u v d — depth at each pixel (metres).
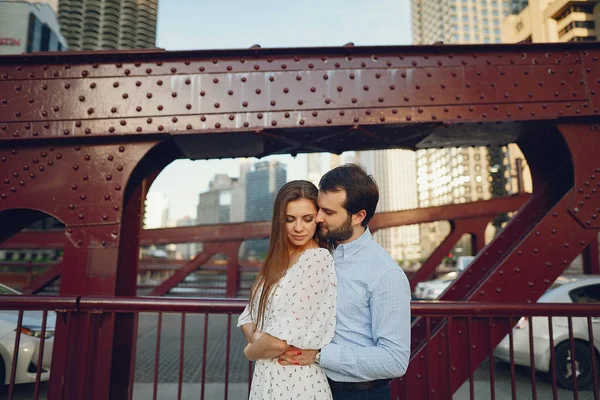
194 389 4.87
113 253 2.48
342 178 1.56
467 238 87.88
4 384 4.31
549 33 72.56
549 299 5.26
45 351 4.55
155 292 12.45
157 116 2.58
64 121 2.56
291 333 1.36
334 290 1.49
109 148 2.59
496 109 2.59
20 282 13.41
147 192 3.32
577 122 2.62
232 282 12.79
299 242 1.57
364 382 1.51
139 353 6.95
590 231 2.48
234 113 2.58
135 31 98.06
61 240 11.89
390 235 152.62
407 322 1.45
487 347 2.41
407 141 3.02
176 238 12.77
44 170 2.55
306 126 2.56
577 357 4.92
